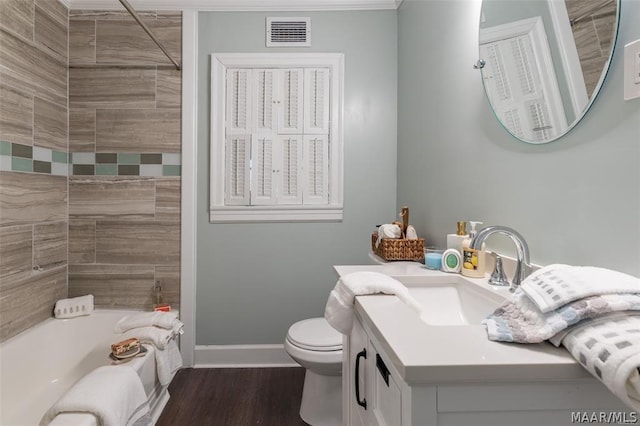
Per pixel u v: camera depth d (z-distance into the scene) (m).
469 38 1.38
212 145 2.26
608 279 0.61
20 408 1.67
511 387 0.55
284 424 1.72
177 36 2.25
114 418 1.08
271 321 2.34
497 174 1.20
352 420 1.11
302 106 2.29
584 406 0.55
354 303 0.97
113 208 2.26
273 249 2.33
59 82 2.13
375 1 2.28
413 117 2.03
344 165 2.33
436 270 1.29
